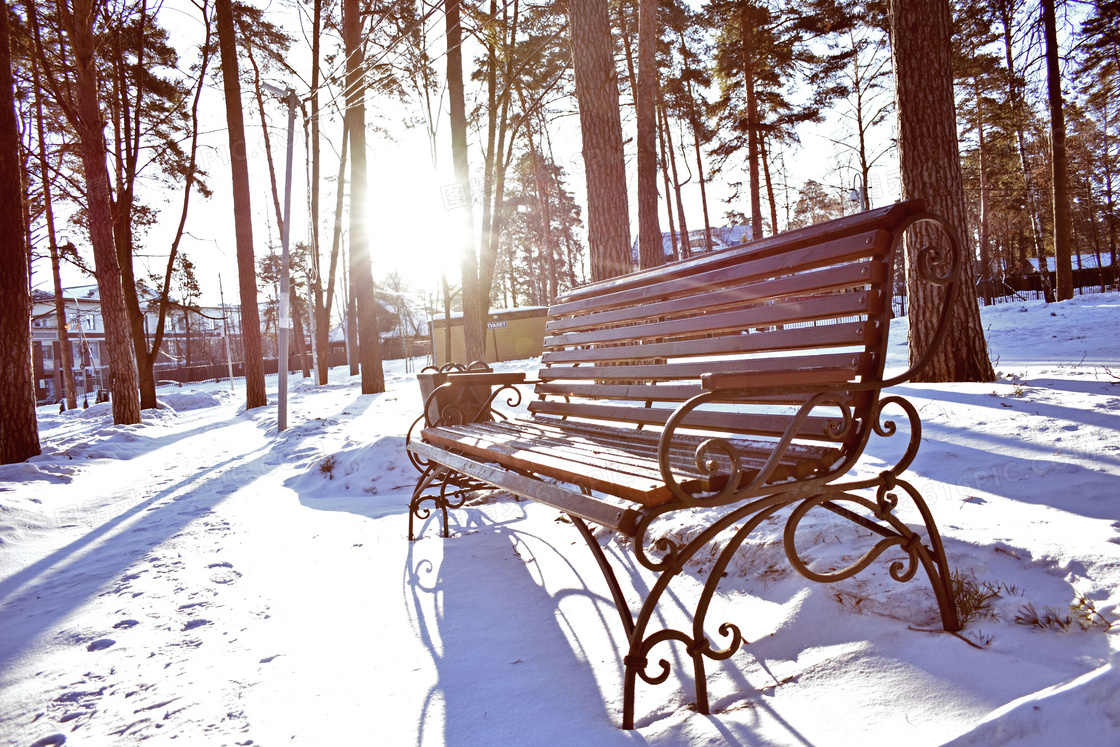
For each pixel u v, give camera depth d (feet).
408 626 7.66
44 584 11.35
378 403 41.39
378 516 13.70
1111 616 5.27
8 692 7.00
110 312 40.40
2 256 25.29
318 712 5.86
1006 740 4.02
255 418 42.75
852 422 5.80
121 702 6.48
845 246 5.98
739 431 6.97
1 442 25.27
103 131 40.27
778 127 80.89
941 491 9.29
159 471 23.66
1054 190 60.80
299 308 163.22
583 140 24.29
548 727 5.21
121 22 51.03
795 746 4.46
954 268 5.80
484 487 12.26
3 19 24.97
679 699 5.41
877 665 5.32
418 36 47.60
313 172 75.05
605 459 6.89
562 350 11.97
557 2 57.36
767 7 73.77
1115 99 61.67
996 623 5.61
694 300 8.21
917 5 18.62
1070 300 59.16
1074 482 8.82
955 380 18.75
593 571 8.75
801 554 7.42
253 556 11.48
